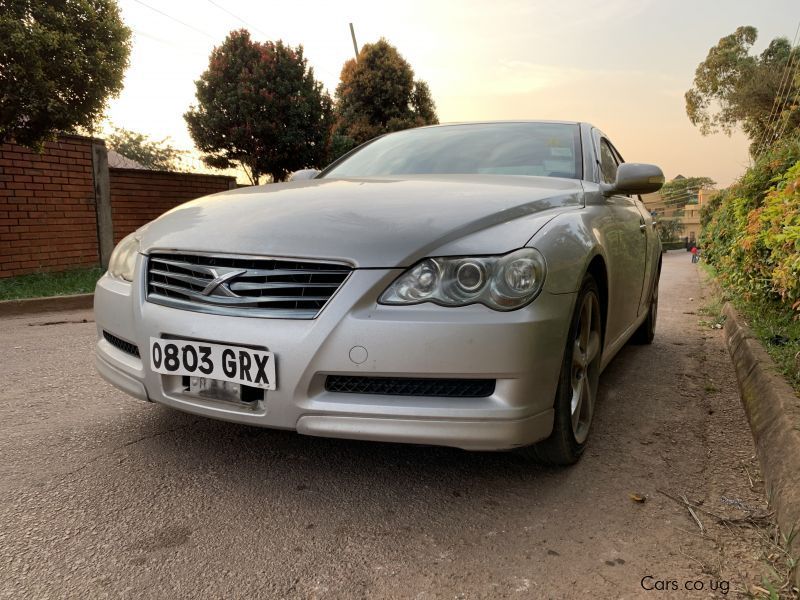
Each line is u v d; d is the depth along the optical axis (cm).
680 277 1321
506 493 212
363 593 158
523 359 184
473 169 302
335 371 187
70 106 667
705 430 279
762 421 257
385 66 2352
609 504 205
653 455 248
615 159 396
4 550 175
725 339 496
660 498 210
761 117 2069
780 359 316
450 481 221
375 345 183
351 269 189
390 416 186
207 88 1253
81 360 391
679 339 508
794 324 405
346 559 172
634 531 188
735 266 568
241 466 232
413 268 188
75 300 656
